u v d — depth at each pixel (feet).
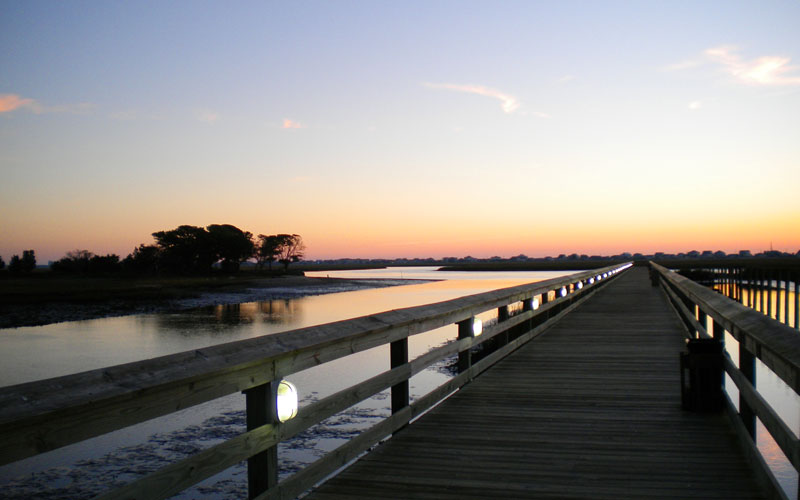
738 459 14.07
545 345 33.06
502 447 15.21
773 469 20.59
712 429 16.65
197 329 94.27
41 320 112.06
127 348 71.87
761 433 24.81
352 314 119.65
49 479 22.70
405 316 16.17
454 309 20.16
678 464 13.78
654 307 56.08
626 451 14.80
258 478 10.21
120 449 26.32
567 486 12.49
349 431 27.53
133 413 7.29
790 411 27.94
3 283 238.07
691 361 18.53
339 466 12.64
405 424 16.44
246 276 371.97
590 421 17.66
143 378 7.47
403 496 12.00
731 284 59.21
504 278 382.63
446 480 12.90
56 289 189.47
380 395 35.14
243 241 393.70
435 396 18.89
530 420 17.81
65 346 74.02
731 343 50.88
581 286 59.26
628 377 24.39
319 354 11.74
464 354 22.91
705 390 18.40
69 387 6.63
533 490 12.29
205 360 8.61
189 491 20.79
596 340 34.94
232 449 9.13
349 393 13.01
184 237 375.25
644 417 18.06
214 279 311.88
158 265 371.56
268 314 122.52
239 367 9.14
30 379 51.88
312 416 11.53
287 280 330.95
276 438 10.30
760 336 10.57
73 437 6.52
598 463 13.93
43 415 6.07
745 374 13.79
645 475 13.08
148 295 181.27
